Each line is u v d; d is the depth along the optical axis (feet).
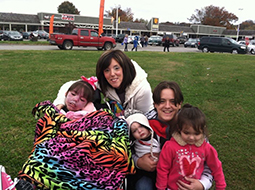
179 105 6.89
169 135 6.83
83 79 8.28
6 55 39.63
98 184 5.80
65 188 5.62
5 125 13.78
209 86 24.50
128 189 7.20
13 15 175.52
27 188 5.48
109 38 63.36
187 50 87.51
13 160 10.62
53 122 6.72
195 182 6.31
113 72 7.30
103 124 6.84
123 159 6.26
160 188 6.57
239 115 16.76
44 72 28.02
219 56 53.21
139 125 6.73
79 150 5.87
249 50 81.46
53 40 59.21
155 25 204.03
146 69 32.73
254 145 12.75
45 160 5.76
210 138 13.34
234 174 10.41
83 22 183.93
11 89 20.63
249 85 25.45
